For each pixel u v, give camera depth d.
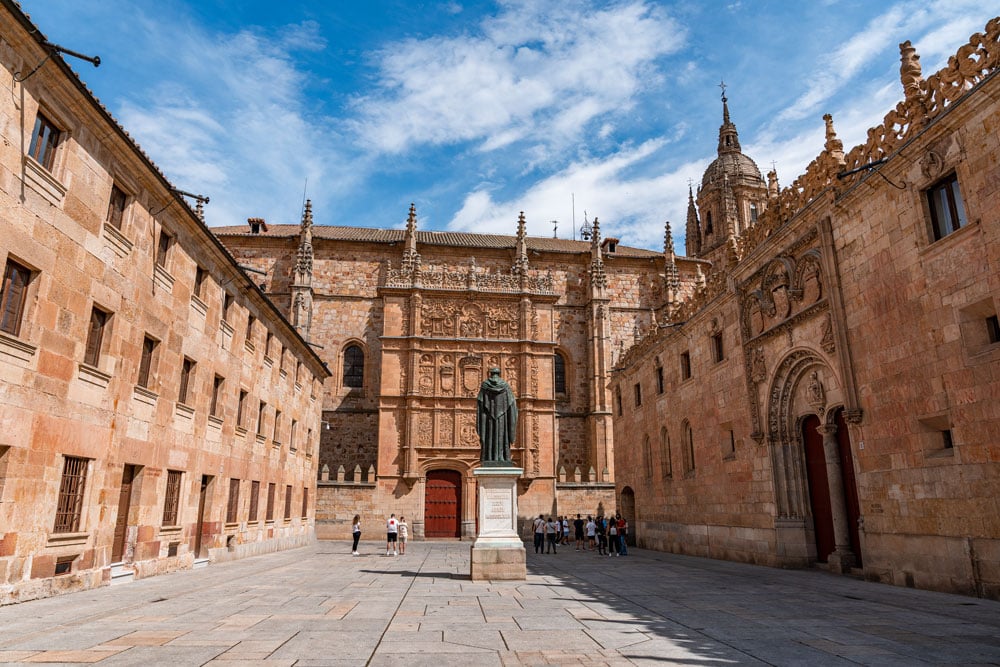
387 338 51.28
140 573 18.86
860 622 11.76
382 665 8.36
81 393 15.63
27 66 13.44
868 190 18.53
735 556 27.03
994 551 14.06
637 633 10.69
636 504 40.44
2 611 12.53
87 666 8.22
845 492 21.14
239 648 9.37
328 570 23.08
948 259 15.59
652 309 61.69
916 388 16.56
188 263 21.98
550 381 52.59
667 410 35.25
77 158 15.40
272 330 32.56
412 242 56.34
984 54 14.72
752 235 26.06
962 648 9.47
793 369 23.28
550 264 61.41
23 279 13.82
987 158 14.46
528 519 49.31
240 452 27.69
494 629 11.03
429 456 49.44
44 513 14.27
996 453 14.05
